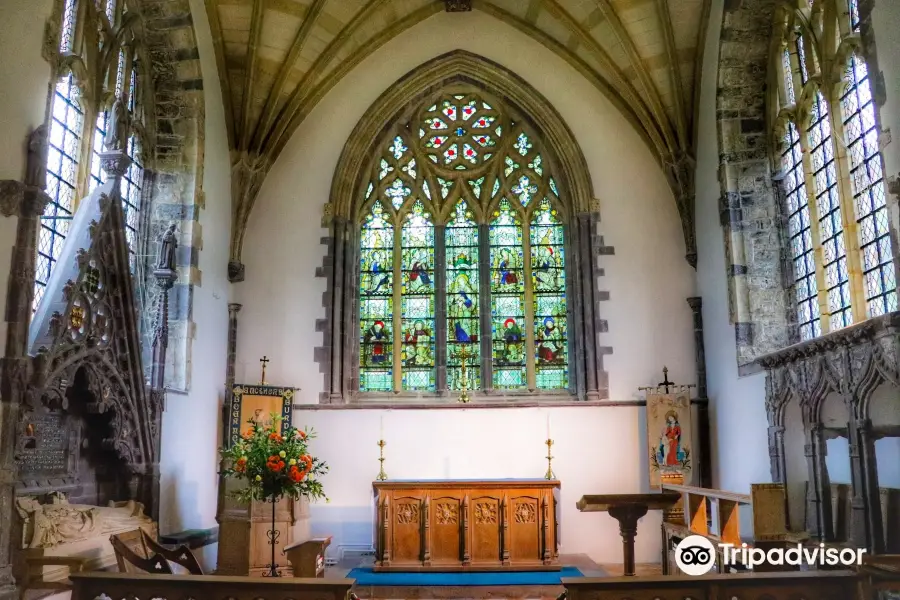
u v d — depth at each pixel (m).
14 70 9.06
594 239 17.17
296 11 15.87
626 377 16.52
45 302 10.32
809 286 14.17
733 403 14.99
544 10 17.05
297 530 14.11
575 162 17.50
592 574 13.43
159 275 13.51
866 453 10.39
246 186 17.20
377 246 18.03
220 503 13.20
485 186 18.17
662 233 17.14
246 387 15.59
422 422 16.42
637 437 16.20
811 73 13.70
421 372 17.42
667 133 16.98
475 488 13.95
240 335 16.91
